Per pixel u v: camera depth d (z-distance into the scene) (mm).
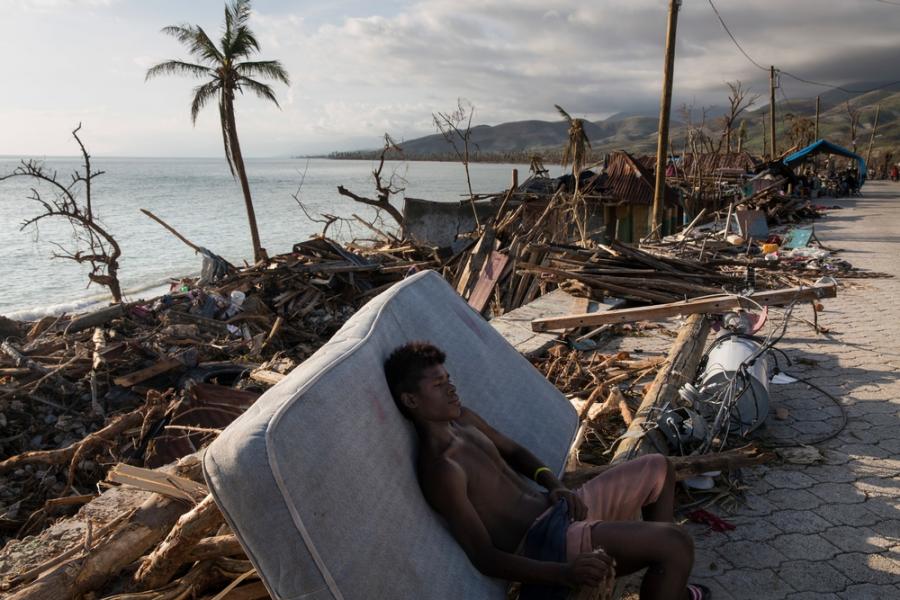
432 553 2236
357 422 2219
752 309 5844
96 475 6469
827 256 13641
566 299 9477
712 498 3998
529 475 2822
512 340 7391
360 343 2574
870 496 4023
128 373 8891
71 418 8070
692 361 5340
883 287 10555
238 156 25781
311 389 2145
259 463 1897
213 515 2760
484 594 2281
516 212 15086
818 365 6523
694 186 27766
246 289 13391
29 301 24297
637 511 2871
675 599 2332
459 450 2480
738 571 3324
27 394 8312
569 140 22984
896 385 5887
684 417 4535
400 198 83250
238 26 24562
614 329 8039
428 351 2492
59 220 53281
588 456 4602
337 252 15500
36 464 6789
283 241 40688
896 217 23938
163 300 12461
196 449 5707
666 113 20031
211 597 2908
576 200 17391
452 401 2445
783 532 3662
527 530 2564
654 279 9906
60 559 2984
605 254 11102
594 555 2227
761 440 4832
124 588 3012
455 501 2338
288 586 1955
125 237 42156
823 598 3102
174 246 38219
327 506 1983
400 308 3145
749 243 14617
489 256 11172
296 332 12102
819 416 5250
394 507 2205
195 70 24781
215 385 6684
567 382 5820
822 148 40406
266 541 1931
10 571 2977
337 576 1952
